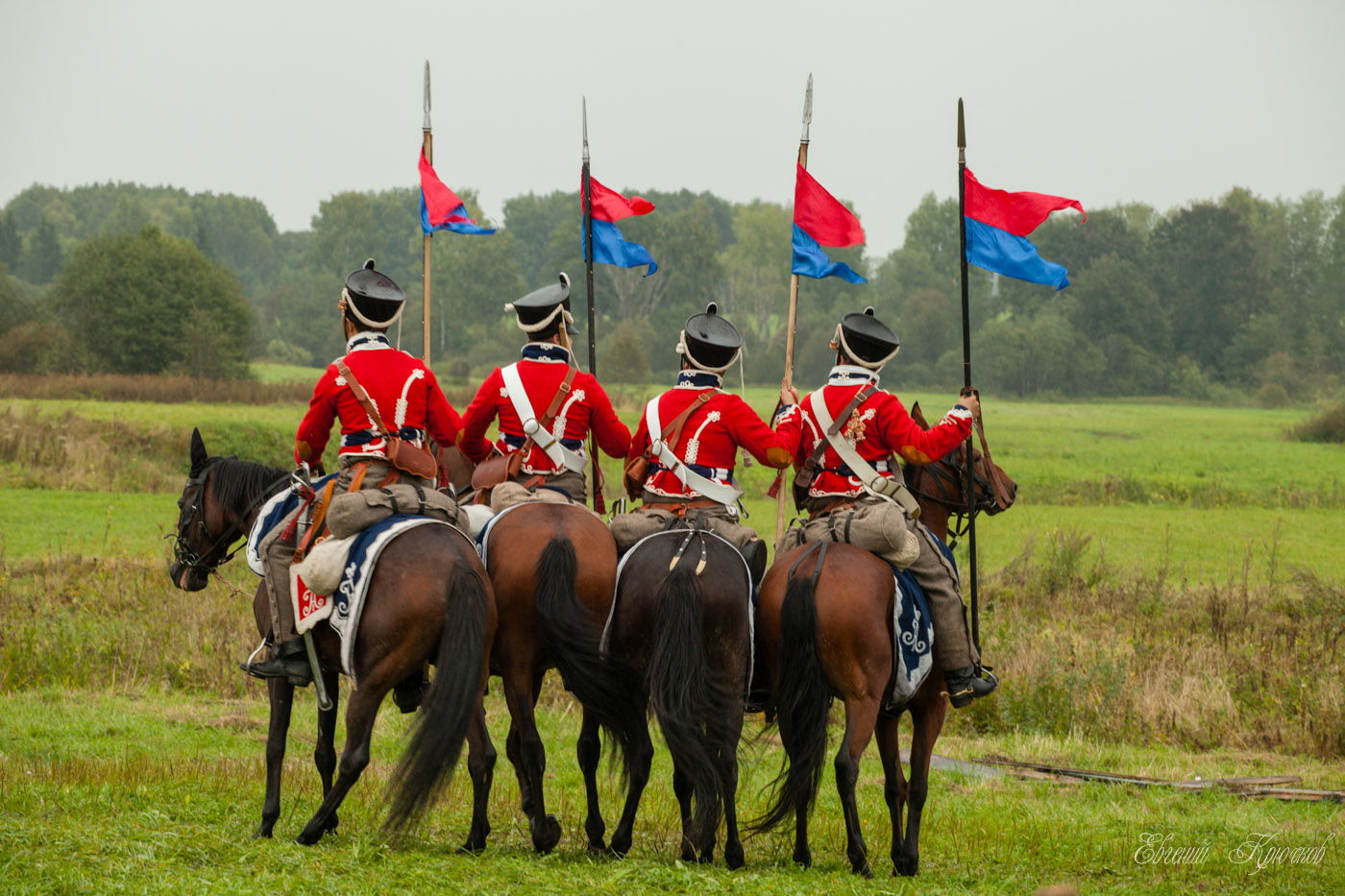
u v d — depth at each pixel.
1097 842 16.69
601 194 20.02
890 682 13.88
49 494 59.34
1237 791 21.42
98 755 20.31
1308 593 38.00
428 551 12.72
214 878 11.30
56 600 33.06
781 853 15.44
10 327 149.00
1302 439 129.38
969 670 14.73
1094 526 60.22
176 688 27.69
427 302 21.27
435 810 16.72
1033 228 17.77
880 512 13.91
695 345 14.74
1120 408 184.00
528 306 14.83
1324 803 20.58
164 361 143.12
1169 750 25.47
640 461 15.00
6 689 26.33
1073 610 36.44
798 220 19.66
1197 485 79.19
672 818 17.36
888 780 14.88
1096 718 27.00
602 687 13.28
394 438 13.83
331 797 12.84
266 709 25.58
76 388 111.69
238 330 151.62
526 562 13.59
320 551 12.94
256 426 85.56
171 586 34.97
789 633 13.34
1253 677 28.94
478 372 188.75
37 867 11.33
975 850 16.34
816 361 194.00
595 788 14.33
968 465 16.22
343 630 12.77
